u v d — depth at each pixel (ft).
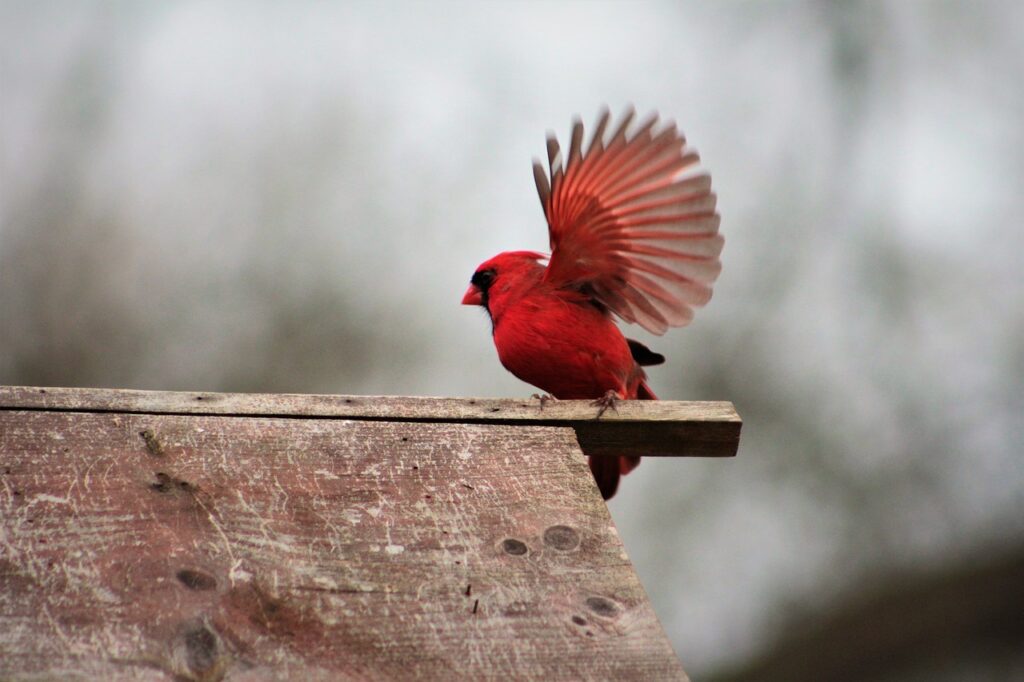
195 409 24.72
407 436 24.53
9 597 19.85
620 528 49.75
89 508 21.91
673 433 26.37
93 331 50.06
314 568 21.08
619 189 29.71
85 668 18.80
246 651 19.42
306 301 51.65
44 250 50.93
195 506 22.25
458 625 20.12
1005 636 49.47
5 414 24.07
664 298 31.40
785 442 50.80
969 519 50.26
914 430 51.13
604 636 20.02
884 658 49.32
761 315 52.39
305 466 23.49
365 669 19.33
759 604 49.37
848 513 50.16
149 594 20.15
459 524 22.33
